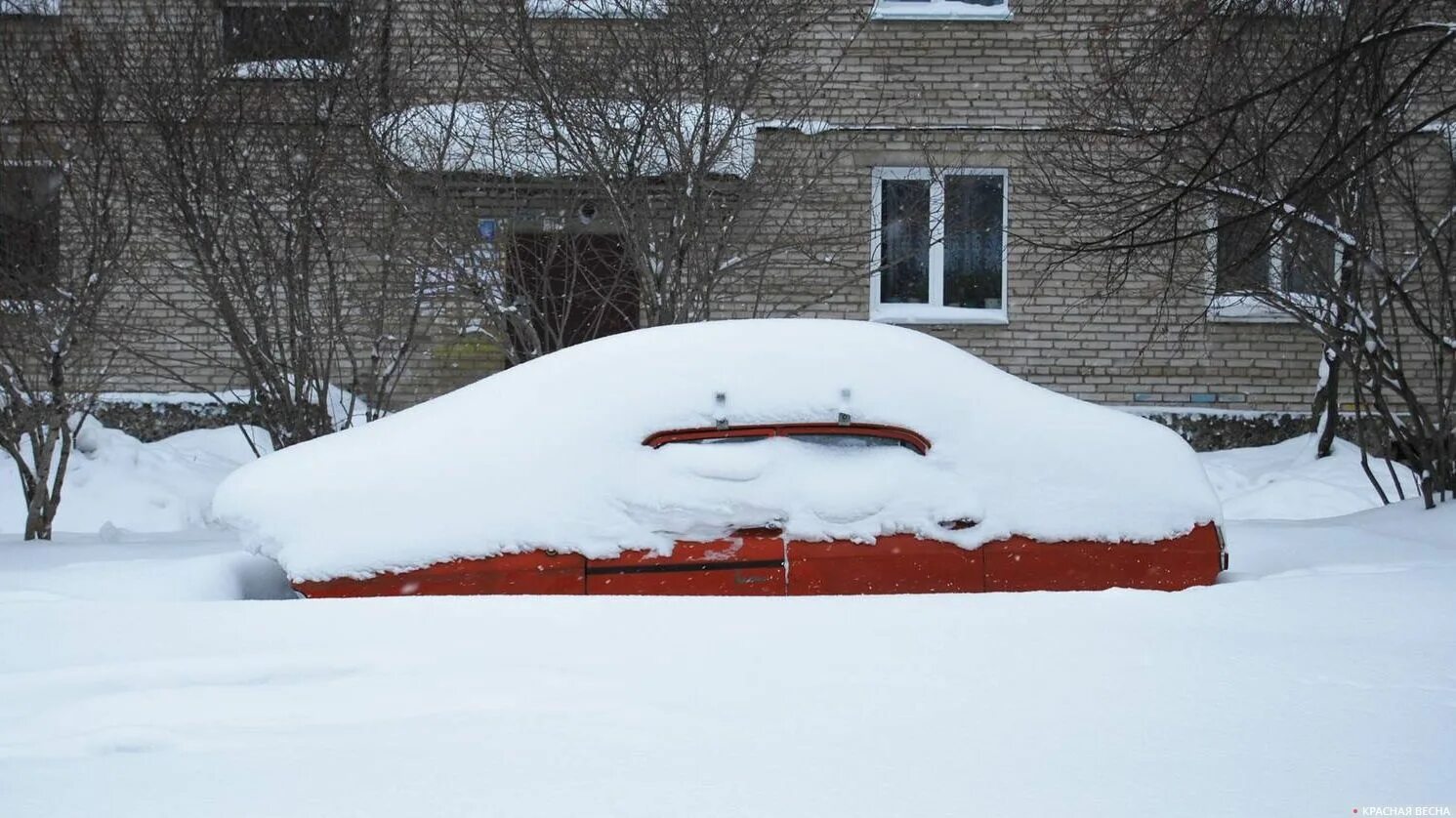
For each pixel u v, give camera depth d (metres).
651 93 9.67
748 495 5.59
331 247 9.76
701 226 9.70
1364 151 7.86
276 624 4.54
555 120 9.85
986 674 3.96
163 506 11.98
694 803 3.03
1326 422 12.77
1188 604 4.78
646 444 5.68
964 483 5.66
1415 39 8.78
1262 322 14.81
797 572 5.51
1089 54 12.07
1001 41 14.61
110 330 10.05
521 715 3.61
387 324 10.51
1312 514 11.24
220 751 3.40
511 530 5.48
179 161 9.11
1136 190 10.78
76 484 12.03
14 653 4.28
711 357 5.89
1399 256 10.65
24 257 8.95
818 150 11.95
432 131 10.05
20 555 6.97
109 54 9.38
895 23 14.57
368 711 3.69
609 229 10.27
